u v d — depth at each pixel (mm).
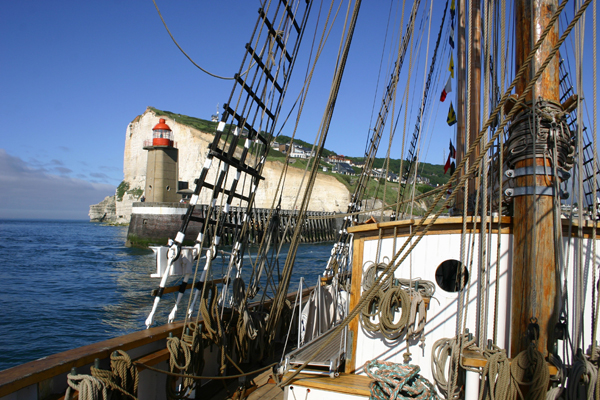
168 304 17219
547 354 3107
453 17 10812
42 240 61844
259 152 6141
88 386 2979
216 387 5113
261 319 5844
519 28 3365
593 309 3010
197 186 4852
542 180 3219
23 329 13914
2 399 2689
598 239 3668
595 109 2842
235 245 5672
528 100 3262
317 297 6387
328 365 4219
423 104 5605
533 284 3166
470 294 3793
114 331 13812
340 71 5406
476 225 3789
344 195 75188
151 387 4125
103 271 28391
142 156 106438
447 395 3342
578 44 3158
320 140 5578
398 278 4133
